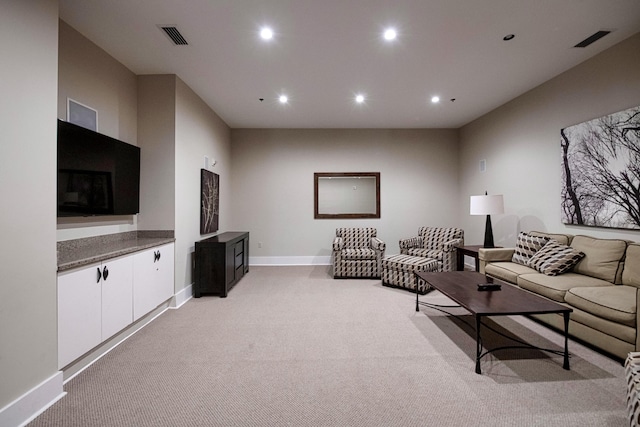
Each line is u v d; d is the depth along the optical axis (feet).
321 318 9.87
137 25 8.09
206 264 12.17
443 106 14.76
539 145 12.17
